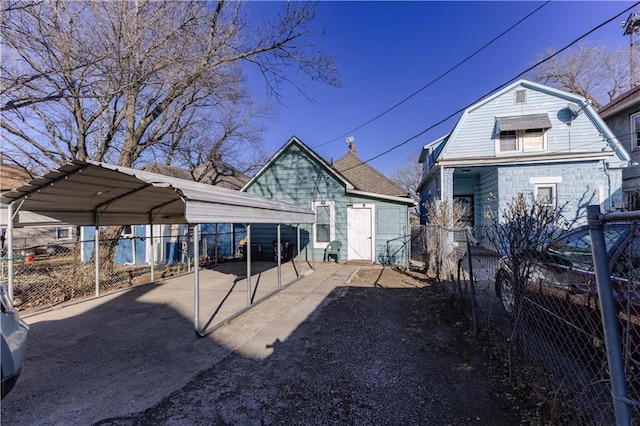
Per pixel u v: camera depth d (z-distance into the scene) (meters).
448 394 3.01
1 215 5.89
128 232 13.77
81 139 8.84
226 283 8.56
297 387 3.20
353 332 4.75
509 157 11.91
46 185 5.36
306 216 9.89
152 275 8.99
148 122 9.60
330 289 7.71
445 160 12.35
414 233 12.23
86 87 6.82
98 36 6.81
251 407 2.87
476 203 15.16
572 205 11.41
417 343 4.27
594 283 2.65
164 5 7.73
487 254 5.24
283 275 9.62
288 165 13.11
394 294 7.11
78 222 7.12
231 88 11.86
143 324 5.28
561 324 2.87
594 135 11.41
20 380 3.42
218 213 4.84
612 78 22.45
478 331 4.52
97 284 7.34
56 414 2.80
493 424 2.55
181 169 19.62
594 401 2.29
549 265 3.09
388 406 2.85
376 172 16.64
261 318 5.50
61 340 4.58
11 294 6.07
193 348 4.24
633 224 2.10
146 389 3.21
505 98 12.30
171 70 8.30
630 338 1.91
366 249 12.17
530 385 2.94
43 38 5.97
